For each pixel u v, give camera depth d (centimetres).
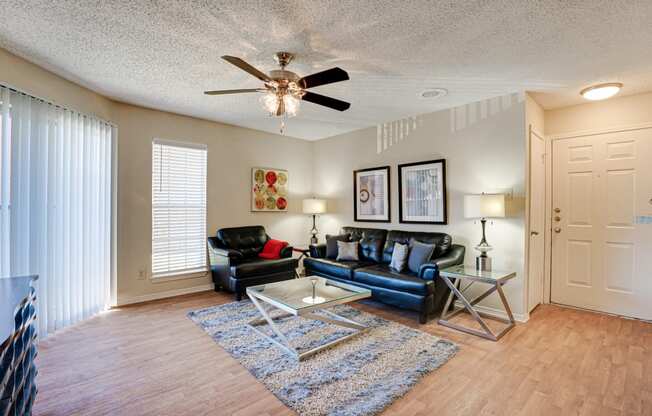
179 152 427
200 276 442
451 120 388
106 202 353
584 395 198
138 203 389
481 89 327
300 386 207
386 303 345
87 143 326
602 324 318
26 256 257
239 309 358
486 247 329
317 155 576
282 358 244
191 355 249
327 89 327
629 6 188
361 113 414
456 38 226
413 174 425
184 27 214
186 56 257
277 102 262
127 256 380
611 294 347
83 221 318
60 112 293
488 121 356
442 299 345
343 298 274
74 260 308
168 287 412
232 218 479
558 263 381
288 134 537
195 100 365
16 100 252
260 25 211
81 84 314
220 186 466
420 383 211
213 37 227
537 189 365
